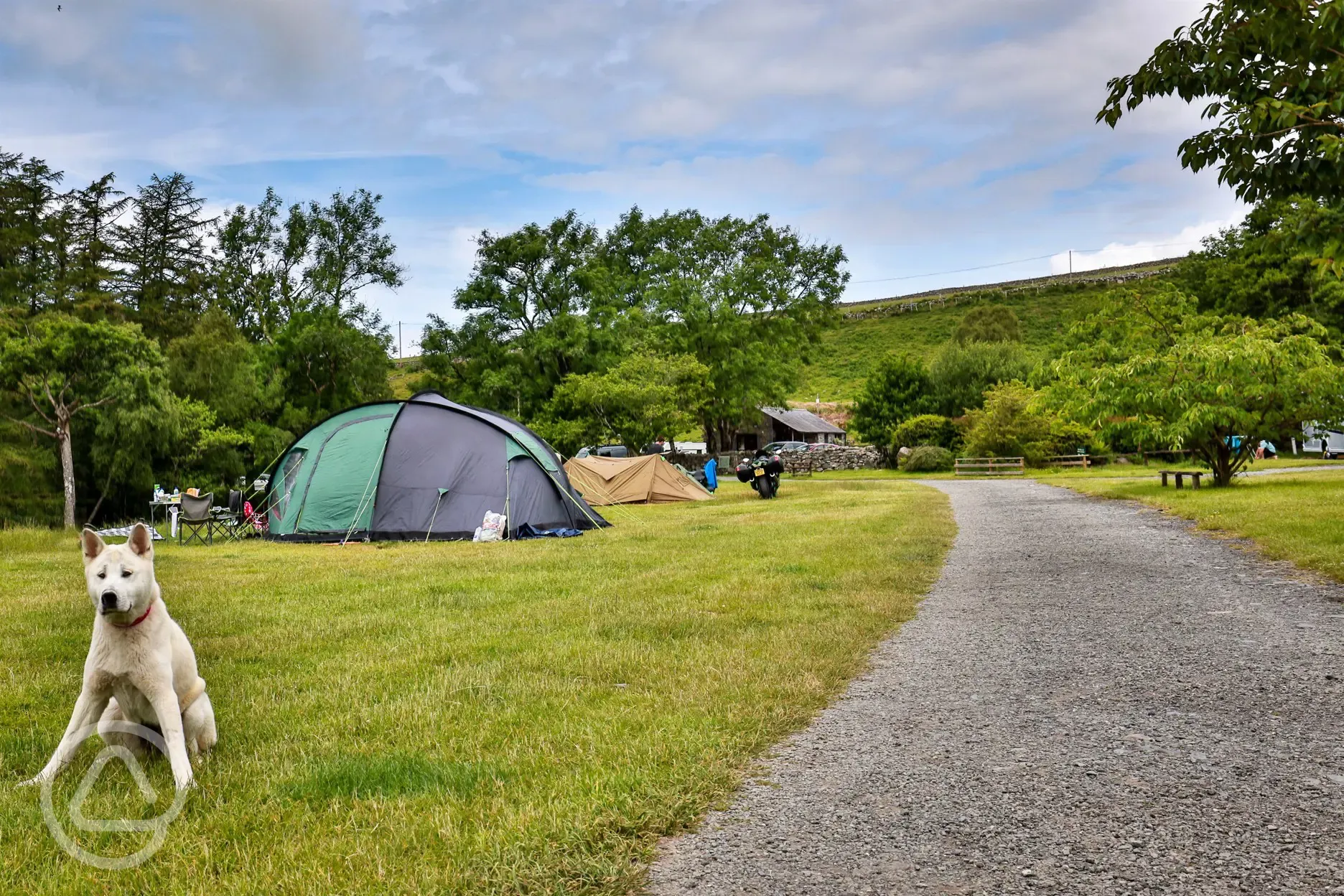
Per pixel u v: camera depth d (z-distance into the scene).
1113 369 21.06
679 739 4.67
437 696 5.62
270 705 5.52
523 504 17.27
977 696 5.57
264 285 56.53
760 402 61.53
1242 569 9.95
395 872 3.25
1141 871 3.18
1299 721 4.80
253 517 18.80
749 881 3.20
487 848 3.42
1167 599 8.45
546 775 4.22
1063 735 4.73
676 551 13.23
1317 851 3.28
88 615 8.71
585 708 5.34
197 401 37.75
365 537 16.84
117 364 32.19
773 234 61.16
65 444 30.66
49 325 31.80
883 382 59.56
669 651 6.79
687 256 59.75
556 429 46.34
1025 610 8.27
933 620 7.96
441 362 56.84
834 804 3.89
